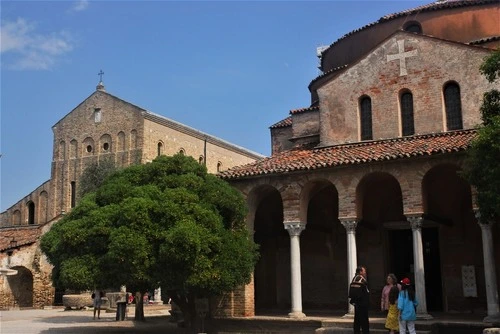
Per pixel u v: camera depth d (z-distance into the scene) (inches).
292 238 895.7
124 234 691.4
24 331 942.4
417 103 944.9
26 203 2480.3
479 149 606.5
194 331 813.2
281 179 915.4
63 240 747.4
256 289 1096.8
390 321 685.9
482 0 1093.1
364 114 1004.6
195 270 701.3
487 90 892.6
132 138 2218.3
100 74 2384.4
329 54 1306.6
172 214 711.7
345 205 858.1
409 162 819.4
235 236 798.5
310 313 976.3
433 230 984.9
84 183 2117.4
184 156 838.5
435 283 967.0
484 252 757.3
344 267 1039.6
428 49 952.3
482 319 798.5
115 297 1555.1
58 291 1796.3
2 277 1690.5
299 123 1195.3
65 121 2405.3
